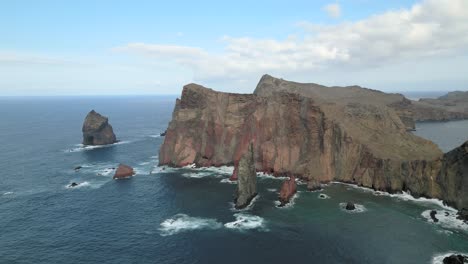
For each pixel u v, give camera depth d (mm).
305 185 111188
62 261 67500
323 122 117312
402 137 121625
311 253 69062
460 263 62594
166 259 67750
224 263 65938
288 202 96250
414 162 100062
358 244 72250
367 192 103312
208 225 82938
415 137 121250
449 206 90562
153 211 92250
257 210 91500
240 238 75938
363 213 88000
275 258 67500
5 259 68250
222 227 81625
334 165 114688
